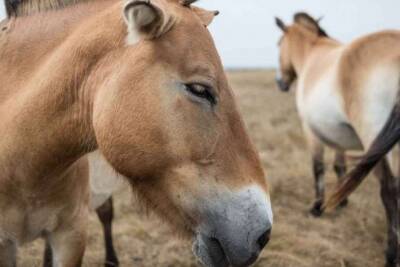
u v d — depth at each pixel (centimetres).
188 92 199
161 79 200
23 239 268
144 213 225
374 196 665
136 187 220
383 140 395
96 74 218
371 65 460
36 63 244
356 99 470
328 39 663
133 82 202
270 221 202
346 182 386
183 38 202
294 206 625
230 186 200
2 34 261
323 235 531
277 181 703
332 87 507
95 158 353
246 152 207
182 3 218
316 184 605
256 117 1348
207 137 200
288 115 1433
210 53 205
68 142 234
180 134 198
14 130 238
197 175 200
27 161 239
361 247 504
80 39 224
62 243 274
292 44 701
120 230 518
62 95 228
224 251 201
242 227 198
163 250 475
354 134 520
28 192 248
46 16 252
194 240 213
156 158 202
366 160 388
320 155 604
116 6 228
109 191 373
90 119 224
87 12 241
